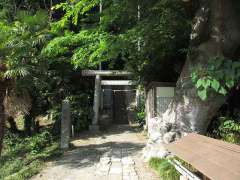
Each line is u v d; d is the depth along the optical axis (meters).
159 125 8.66
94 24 11.64
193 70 7.44
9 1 16.73
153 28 9.36
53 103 15.15
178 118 8.25
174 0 8.39
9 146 12.02
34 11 17.88
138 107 16.30
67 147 11.23
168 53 10.98
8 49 9.97
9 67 10.09
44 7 18.56
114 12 9.56
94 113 15.37
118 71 15.98
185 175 5.00
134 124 16.45
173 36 10.04
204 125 8.15
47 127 14.48
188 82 8.06
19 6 17.44
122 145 11.45
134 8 9.24
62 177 8.12
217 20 7.54
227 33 7.53
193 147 4.79
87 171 8.45
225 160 3.79
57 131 13.76
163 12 9.07
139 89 15.41
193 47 7.95
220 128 8.58
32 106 13.52
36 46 11.91
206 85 6.80
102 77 17.95
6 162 9.92
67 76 15.58
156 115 11.20
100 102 17.12
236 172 3.36
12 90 10.66
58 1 18.38
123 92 19.16
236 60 7.85
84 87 16.83
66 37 11.38
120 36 9.52
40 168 8.92
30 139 12.23
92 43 10.87
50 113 14.73
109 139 12.80
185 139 5.34
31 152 10.75
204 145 4.65
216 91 7.21
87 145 11.82
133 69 13.09
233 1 7.55
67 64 15.29
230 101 9.11
